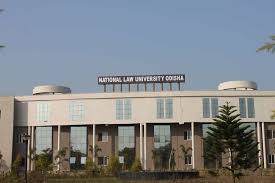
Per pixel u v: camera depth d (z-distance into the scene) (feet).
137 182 182.60
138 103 298.56
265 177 194.90
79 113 302.25
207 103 295.28
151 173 200.75
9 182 161.48
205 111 294.46
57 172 262.47
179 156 299.17
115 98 300.81
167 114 295.69
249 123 296.71
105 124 300.61
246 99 296.30
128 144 304.50
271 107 295.48
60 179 209.87
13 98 308.81
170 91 297.74
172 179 191.11
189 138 301.43
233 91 296.51
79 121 301.02
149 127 303.68
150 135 302.86
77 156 305.12
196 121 293.43
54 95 306.76
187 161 298.76
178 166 297.94
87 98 302.86
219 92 296.51
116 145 305.32
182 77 306.55
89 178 223.71
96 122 299.79
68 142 307.78
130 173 206.49
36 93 331.57
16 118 309.22
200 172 230.89
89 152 305.12
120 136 306.14
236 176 182.39
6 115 305.73
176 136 302.04
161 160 299.79
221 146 197.36
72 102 304.30
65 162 303.89
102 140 307.37
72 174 251.39
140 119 296.71
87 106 302.45
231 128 194.29
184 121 294.25
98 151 305.12
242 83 323.78
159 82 307.58
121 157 302.86
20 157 281.13
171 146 301.43
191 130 299.79
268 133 297.53
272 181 178.91
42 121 305.53
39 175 183.42
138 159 273.54
